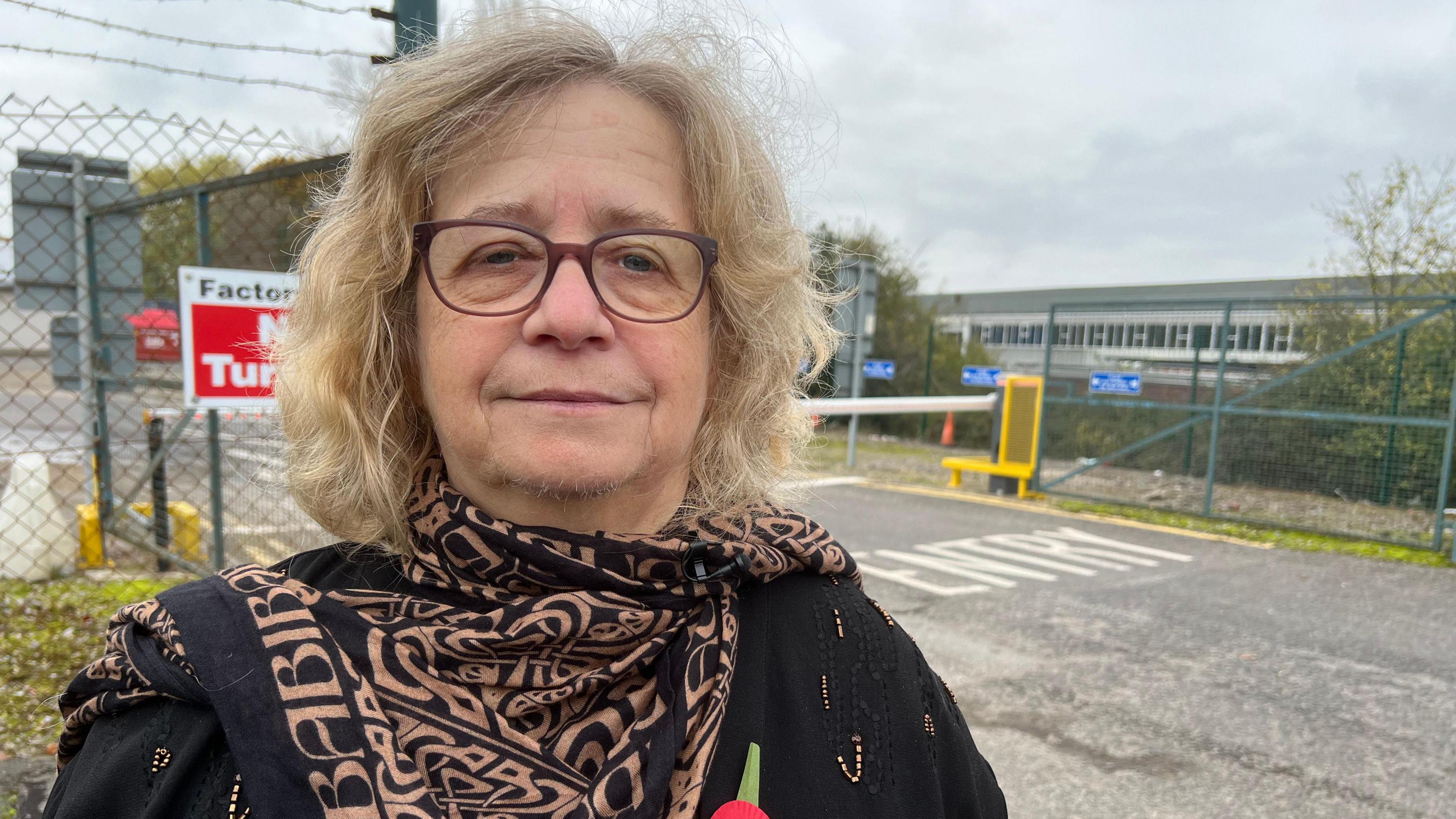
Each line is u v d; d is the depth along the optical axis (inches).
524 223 33.4
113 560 206.8
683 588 35.9
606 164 33.6
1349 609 212.8
